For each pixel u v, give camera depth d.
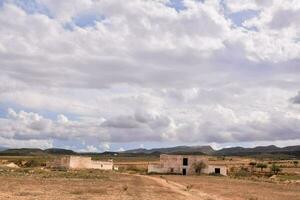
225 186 84.56
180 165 161.38
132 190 63.28
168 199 51.22
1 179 76.44
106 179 94.69
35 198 45.91
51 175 100.31
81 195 51.88
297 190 78.62
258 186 88.25
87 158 172.12
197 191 67.69
